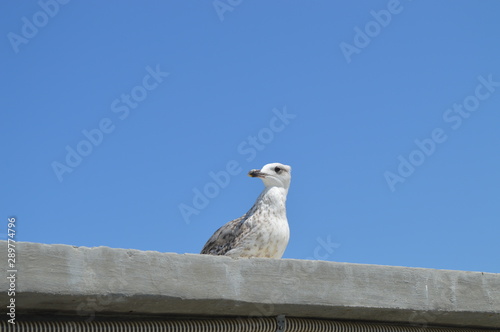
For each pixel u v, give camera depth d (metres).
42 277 7.11
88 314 8.09
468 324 10.08
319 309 8.68
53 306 7.57
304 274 8.57
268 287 8.30
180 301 7.83
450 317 9.59
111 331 7.96
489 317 9.73
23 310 7.69
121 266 7.55
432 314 9.35
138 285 7.59
